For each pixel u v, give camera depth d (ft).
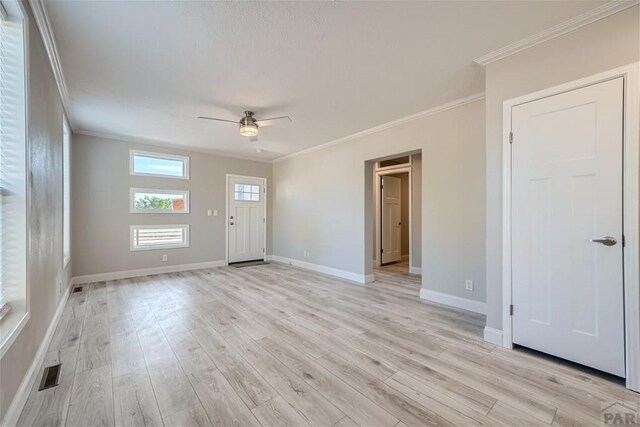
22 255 5.34
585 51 6.28
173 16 6.09
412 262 17.40
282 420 4.83
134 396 5.41
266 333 8.34
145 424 4.71
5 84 5.21
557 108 6.65
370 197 14.98
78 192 14.10
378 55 7.65
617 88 5.88
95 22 6.25
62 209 10.33
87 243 14.35
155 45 7.13
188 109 11.27
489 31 6.67
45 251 7.23
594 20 6.13
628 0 5.68
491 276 7.82
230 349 7.34
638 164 5.64
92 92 9.72
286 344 7.64
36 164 6.28
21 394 5.04
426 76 8.80
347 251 15.62
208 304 10.99
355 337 8.09
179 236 17.48
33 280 5.98
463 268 10.63
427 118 11.78
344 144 15.75
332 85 9.36
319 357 6.95
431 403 5.26
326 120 12.73
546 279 6.82
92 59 7.72
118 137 15.12
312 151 17.98
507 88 7.48
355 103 10.84
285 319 9.46
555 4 5.84
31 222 5.81
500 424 4.74
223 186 19.39
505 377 6.09
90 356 6.92
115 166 15.23
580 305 6.34
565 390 5.64
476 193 10.30
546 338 6.82
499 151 7.64
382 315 9.90
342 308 10.62
